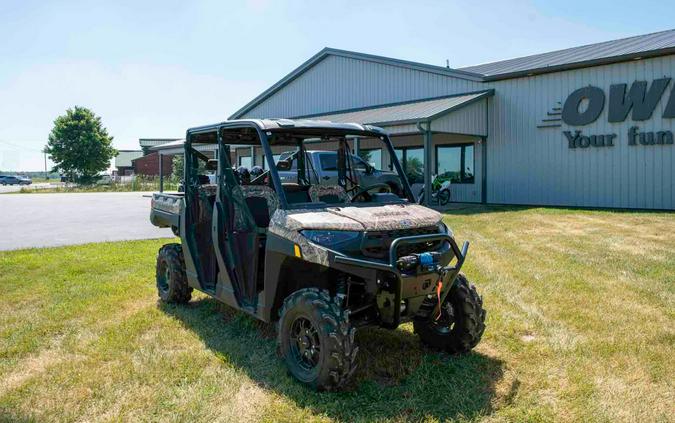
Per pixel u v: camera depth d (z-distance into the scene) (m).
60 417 3.40
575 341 4.56
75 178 57.28
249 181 5.38
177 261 5.90
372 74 21.25
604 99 15.42
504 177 17.83
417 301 3.87
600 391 3.64
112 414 3.42
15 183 65.94
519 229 11.29
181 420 3.35
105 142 58.53
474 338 4.24
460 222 12.59
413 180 20.91
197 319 5.39
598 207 15.63
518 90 17.30
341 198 4.99
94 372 4.07
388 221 3.87
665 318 5.17
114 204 23.17
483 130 17.92
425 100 19.52
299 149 5.52
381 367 4.13
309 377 3.74
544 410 3.40
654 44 15.61
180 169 47.91
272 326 5.12
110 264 8.33
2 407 3.54
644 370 3.96
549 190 16.80
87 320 5.39
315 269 4.06
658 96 14.39
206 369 4.13
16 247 10.26
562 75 16.28
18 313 5.66
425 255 3.69
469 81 18.33
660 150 14.47
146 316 5.51
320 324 3.61
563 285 6.46
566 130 16.28
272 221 4.04
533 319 5.18
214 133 5.25
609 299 5.83
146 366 4.17
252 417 3.38
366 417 3.37
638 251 8.50
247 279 4.60
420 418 3.35
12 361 4.34
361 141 16.55
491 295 6.05
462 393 3.65
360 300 4.02
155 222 6.64
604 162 15.56
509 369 4.05
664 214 13.21
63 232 12.77
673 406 3.45
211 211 5.34
